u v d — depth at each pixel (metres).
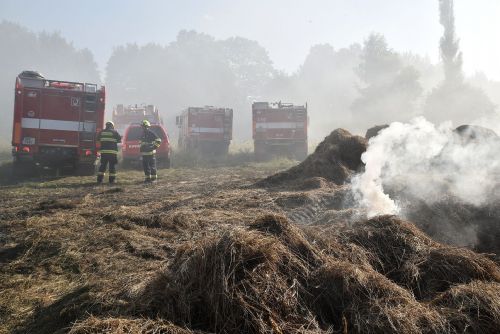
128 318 2.61
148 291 2.95
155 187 9.38
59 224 5.28
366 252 3.43
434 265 3.22
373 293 2.76
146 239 4.73
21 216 5.85
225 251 2.87
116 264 4.01
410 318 2.54
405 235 3.59
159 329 2.46
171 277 2.98
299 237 3.28
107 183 10.36
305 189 7.55
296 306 2.67
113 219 5.54
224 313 2.56
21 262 4.13
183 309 2.67
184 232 4.96
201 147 21.88
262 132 19.83
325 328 2.59
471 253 3.32
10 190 8.82
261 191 7.66
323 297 2.80
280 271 2.88
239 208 6.20
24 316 3.14
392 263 3.39
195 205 6.48
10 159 16.61
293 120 19.83
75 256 4.20
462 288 2.84
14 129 11.54
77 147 12.05
